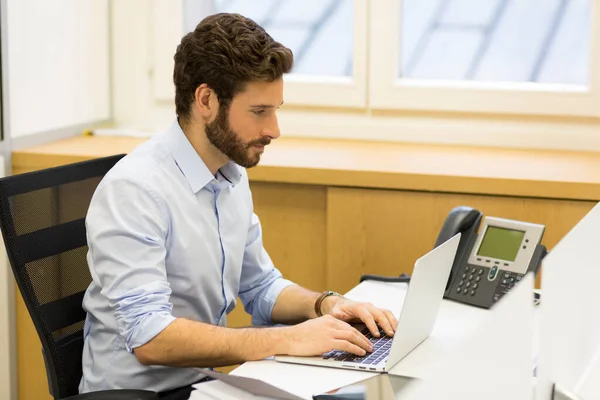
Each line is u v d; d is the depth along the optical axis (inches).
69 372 70.9
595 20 113.7
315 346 62.9
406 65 123.6
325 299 75.1
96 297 70.6
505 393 39.8
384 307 76.8
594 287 54.9
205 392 56.8
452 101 119.7
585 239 51.0
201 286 72.9
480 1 120.0
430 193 103.0
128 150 115.4
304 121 126.3
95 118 130.1
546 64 118.6
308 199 108.1
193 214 71.6
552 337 44.6
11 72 110.9
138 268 66.1
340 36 125.0
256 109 68.2
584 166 106.7
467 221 81.0
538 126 118.3
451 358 37.6
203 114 69.2
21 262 67.9
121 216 67.2
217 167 72.9
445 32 121.6
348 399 55.2
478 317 73.7
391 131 123.3
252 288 81.5
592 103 115.0
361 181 104.1
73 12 122.8
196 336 64.1
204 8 129.4
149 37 129.4
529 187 99.3
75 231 73.3
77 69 124.8
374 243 106.0
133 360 69.8
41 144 118.4
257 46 67.1
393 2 119.6
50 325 69.4
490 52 120.4
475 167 105.8
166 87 130.2
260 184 109.1
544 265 41.8
